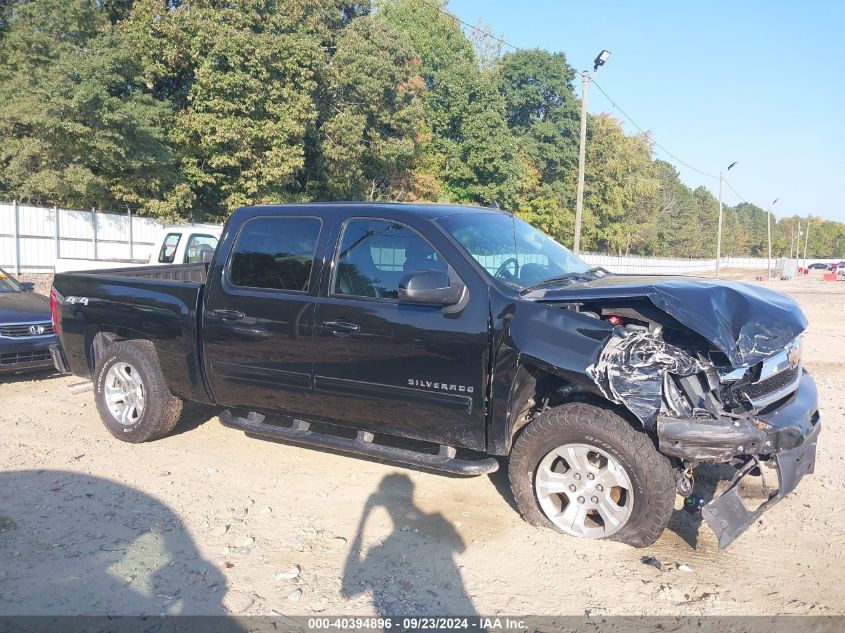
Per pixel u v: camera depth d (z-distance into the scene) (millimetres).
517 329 4215
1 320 7965
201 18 25750
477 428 4406
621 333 4055
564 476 4270
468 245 4641
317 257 5043
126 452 5879
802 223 154000
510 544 4230
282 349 5082
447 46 47125
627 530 4062
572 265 5324
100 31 25969
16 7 25594
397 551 4148
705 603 3570
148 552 4078
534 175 53562
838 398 8242
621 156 67750
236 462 5672
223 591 3672
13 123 24125
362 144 33719
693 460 3848
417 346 4527
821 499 5008
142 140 24922
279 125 26641
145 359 5941
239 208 5578
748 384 4105
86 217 25047
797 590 3730
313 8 29266
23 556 3990
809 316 19031
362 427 4930
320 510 4738
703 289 4121
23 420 6816
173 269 7367
